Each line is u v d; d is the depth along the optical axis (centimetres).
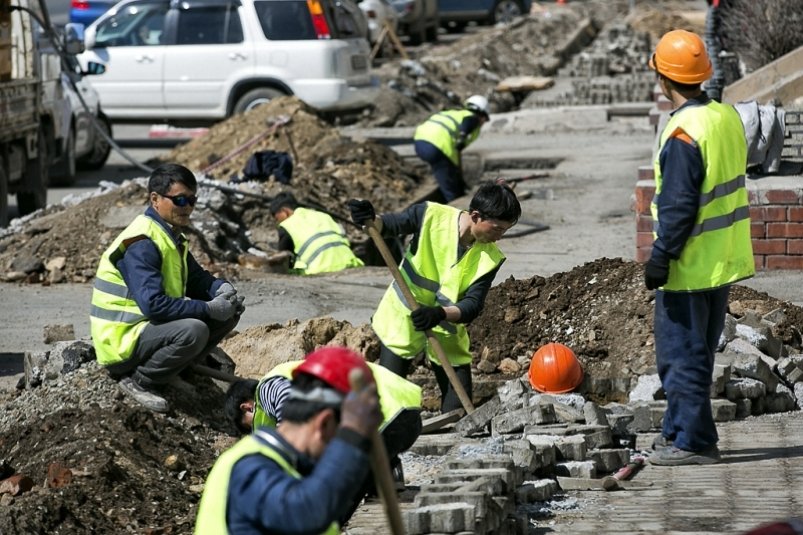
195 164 5597
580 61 9275
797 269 3291
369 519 1733
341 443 979
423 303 1970
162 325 2122
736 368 2227
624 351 2416
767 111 3400
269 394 1599
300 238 3900
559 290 2584
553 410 2020
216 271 3603
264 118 5681
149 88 6519
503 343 2520
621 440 2020
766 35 5500
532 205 4759
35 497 1817
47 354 2319
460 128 4888
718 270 1816
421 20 11144
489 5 12488
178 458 2031
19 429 2109
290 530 988
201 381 2295
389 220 1941
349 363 1020
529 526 1659
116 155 6762
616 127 6931
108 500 1870
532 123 7044
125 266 2122
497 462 1717
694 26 11019
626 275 2570
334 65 6334
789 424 2145
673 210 1791
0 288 3534
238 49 6406
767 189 3272
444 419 2100
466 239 1933
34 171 4875
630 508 1722
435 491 1595
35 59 4769
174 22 6500
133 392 2170
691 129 1794
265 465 1016
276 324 2552
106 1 9069
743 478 1831
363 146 5350
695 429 1880
